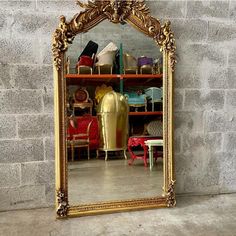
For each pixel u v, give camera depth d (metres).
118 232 2.32
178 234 2.28
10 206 2.74
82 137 2.80
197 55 3.10
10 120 2.70
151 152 2.94
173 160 2.92
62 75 2.63
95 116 2.85
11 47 2.67
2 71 2.66
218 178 3.23
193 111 3.12
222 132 3.21
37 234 2.28
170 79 2.88
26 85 2.71
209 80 3.15
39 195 2.79
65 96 2.65
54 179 2.81
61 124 2.64
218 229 2.36
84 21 2.64
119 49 2.84
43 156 2.78
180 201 3.02
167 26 2.83
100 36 2.77
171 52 2.85
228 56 3.18
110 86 2.90
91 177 2.79
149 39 2.88
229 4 3.15
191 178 3.16
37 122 2.75
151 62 2.92
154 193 2.90
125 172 2.88
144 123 2.97
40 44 2.73
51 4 2.74
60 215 2.58
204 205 2.89
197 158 3.16
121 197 2.84
